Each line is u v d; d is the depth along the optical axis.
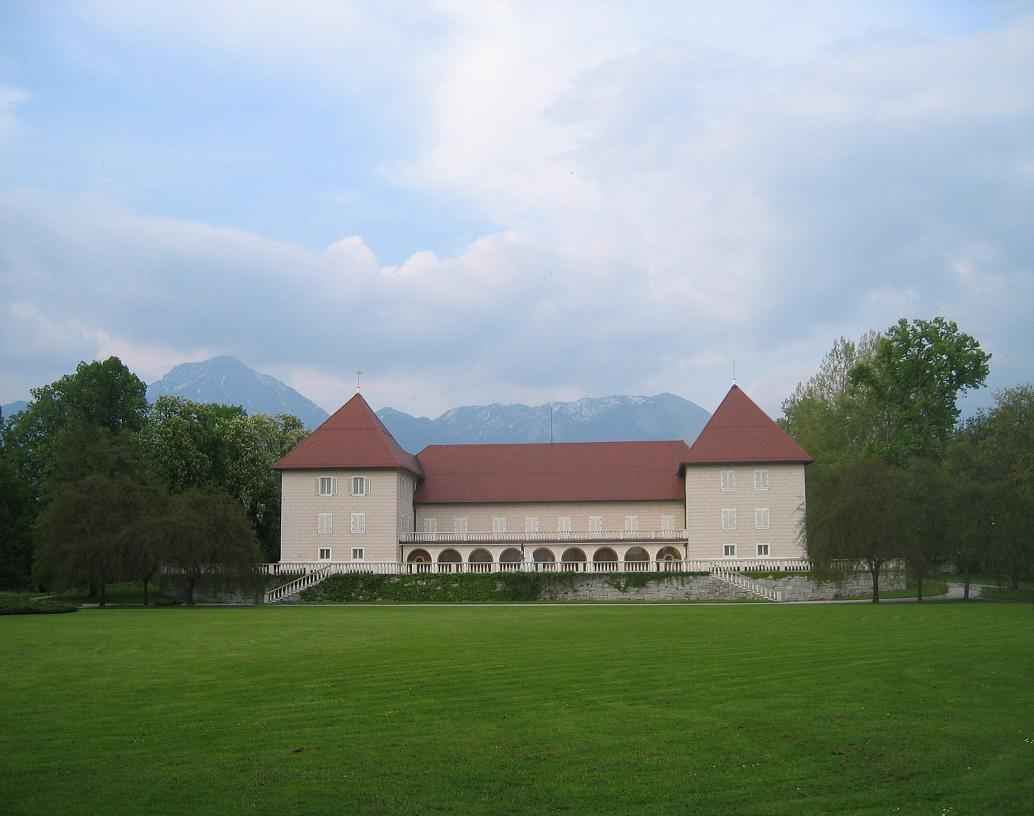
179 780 18.50
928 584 95.88
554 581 90.62
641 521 108.75
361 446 104.50
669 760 19.91
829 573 78.88
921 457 103.56
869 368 106.38
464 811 16.92
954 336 104.06
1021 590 88.19
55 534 80.62
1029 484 92.25
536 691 27.27
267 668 32.38
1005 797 17.56
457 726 22.83
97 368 109.75
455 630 47.66
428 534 106.56
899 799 17.50
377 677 29.94
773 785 18.33
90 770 19.16
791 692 26.98
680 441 115.31
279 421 128.62
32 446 110.19
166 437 101.81
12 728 22.75
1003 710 24.41
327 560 102.69
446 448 117.88
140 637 44.66
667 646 38.44
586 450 115.06
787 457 100.19
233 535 82.19
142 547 79.62
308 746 21.00
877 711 24.33
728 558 96.69
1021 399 115.94
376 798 17.55
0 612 65.38
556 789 18.06
